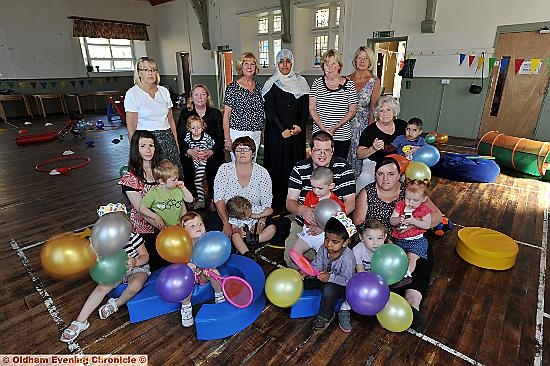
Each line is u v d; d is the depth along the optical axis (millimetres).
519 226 2977
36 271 2277
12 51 9188
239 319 1737
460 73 6297
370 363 1563
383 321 1685
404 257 1698
